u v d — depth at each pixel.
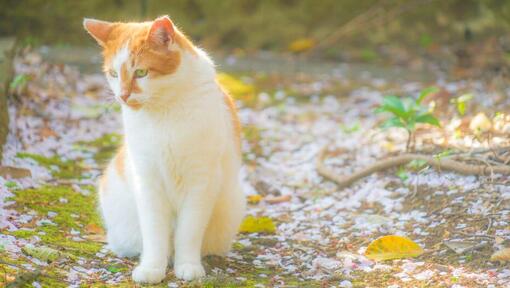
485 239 5.29
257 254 5.62
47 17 12.23
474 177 6.31
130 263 5.26
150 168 4.86
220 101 4.98
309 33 13.47
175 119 4.73
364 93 10.49
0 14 11.80
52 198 6.28
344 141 8.37
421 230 5.73
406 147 7.23
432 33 13.23
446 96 9.21
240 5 13.47
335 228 6.06
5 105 7.33
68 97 9.28
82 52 12.07
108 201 5.39
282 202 6.90
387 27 13.29
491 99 8.97
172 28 4.58
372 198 6.56
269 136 8.78
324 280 4.95
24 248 4.96
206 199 4.99
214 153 4.89
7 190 6.11
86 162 7.46
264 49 13.47
